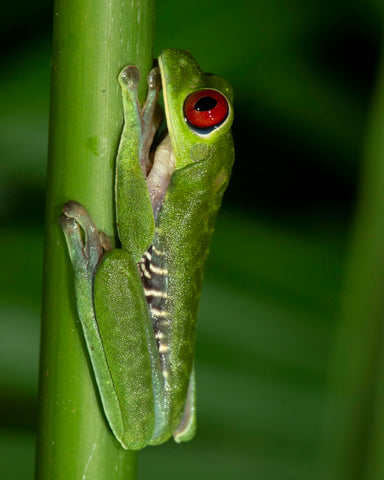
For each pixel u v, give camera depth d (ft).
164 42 0.91
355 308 0.86
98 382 0.82
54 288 0.79
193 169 0.88
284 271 0.90
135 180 0.83
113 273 0.83
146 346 0.85
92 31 0.78
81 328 0.81
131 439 0.79
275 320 0.89
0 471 0.89
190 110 0.86
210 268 0.90
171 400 0.86
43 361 0.79
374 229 0.85
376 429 0.85
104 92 0.78
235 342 0.89
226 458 0.89
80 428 0.79
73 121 0.78
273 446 0.89
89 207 0.79
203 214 0.88
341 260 0.90
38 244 0.90
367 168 0.86
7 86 0.91
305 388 0.88
